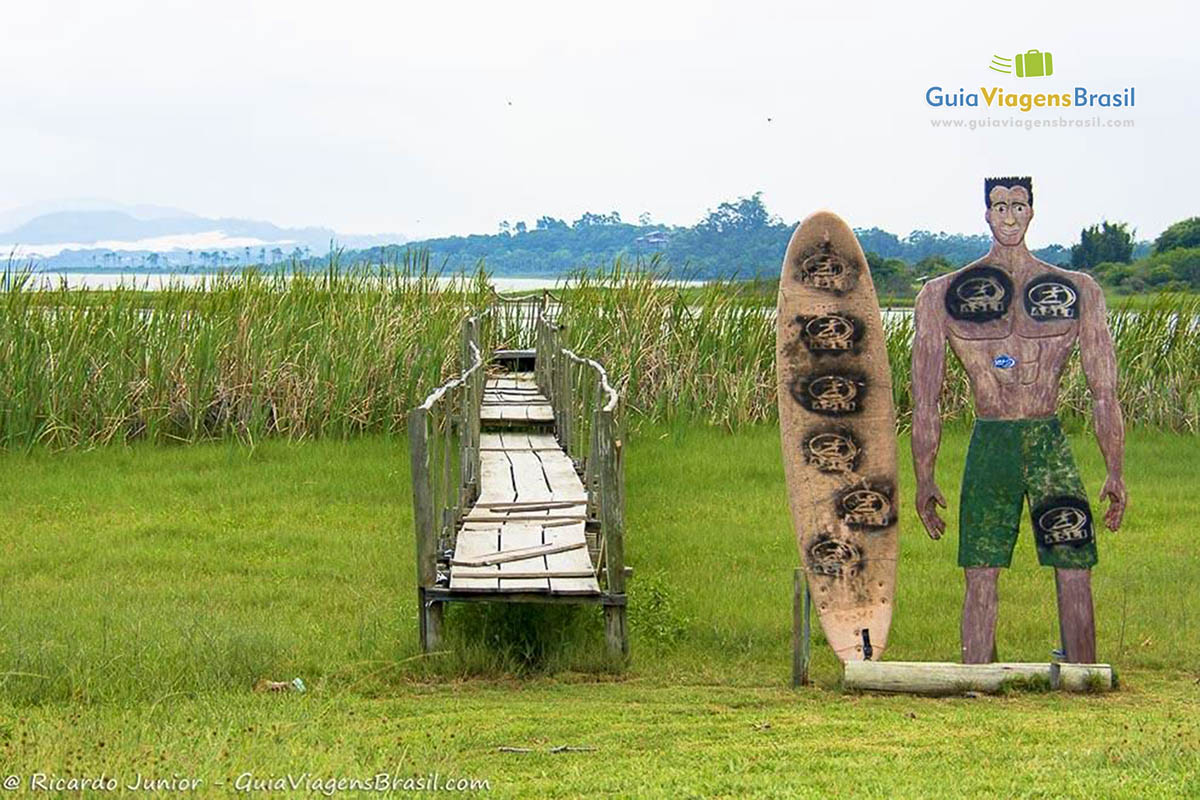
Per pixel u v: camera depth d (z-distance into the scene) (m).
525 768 7.91
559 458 15.99
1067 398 22.55
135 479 17.81
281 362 21.16
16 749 7.57
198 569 13.46
